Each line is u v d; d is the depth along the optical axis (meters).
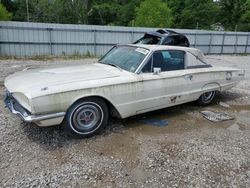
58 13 35.78
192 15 45.28
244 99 6.40
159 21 38.41
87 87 3.57
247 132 4.34
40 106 3.24
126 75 4.07
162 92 4.45
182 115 5.00
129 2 51.97
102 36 17.45
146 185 2.81
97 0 51.38
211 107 5.63
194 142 3.84
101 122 3.93
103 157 3.32
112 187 2.76
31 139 3.68
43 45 16.00
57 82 3.54
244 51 23.47
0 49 15.03
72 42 16.73
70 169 3.03
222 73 5.55
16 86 3.60
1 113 4.61
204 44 21.38
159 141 3.82
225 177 3.02
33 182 2.76
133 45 4.85
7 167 3.01
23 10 41.66
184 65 4.91
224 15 49.94
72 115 3.60
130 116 4.32
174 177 2.97
